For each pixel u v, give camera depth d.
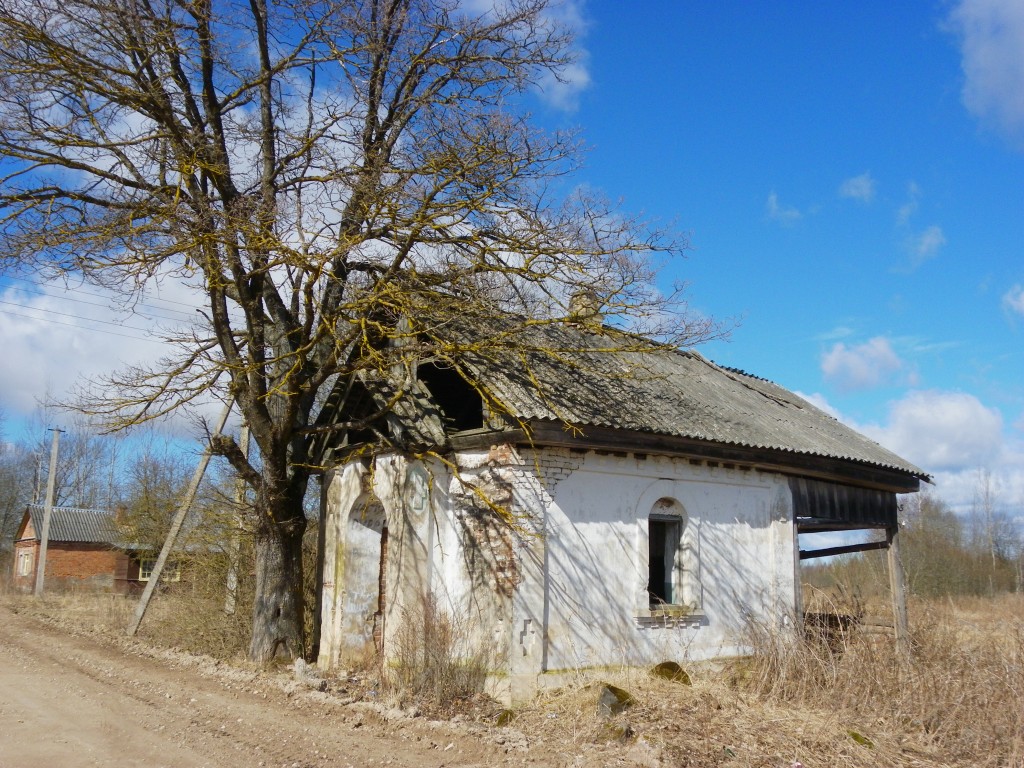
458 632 11.29
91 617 22.22
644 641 12.12
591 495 11.95
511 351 11.73
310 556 16.19
